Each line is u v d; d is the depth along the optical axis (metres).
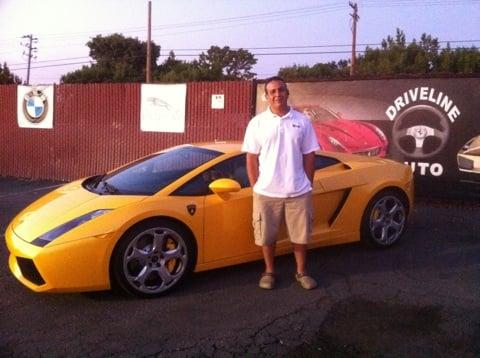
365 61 31.47
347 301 4.32
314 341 3.63
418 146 8.47
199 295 4.47
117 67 44.66
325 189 5.26
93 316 4.06
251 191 4.88
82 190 5.00
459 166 8.23
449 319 3.96
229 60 60.62
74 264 4.11
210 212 4.62
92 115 11.54
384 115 8.66
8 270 5.09
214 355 3.46
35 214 4.63
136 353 3.50
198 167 4.85
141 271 4.35
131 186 4.81
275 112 4.40
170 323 3.94
